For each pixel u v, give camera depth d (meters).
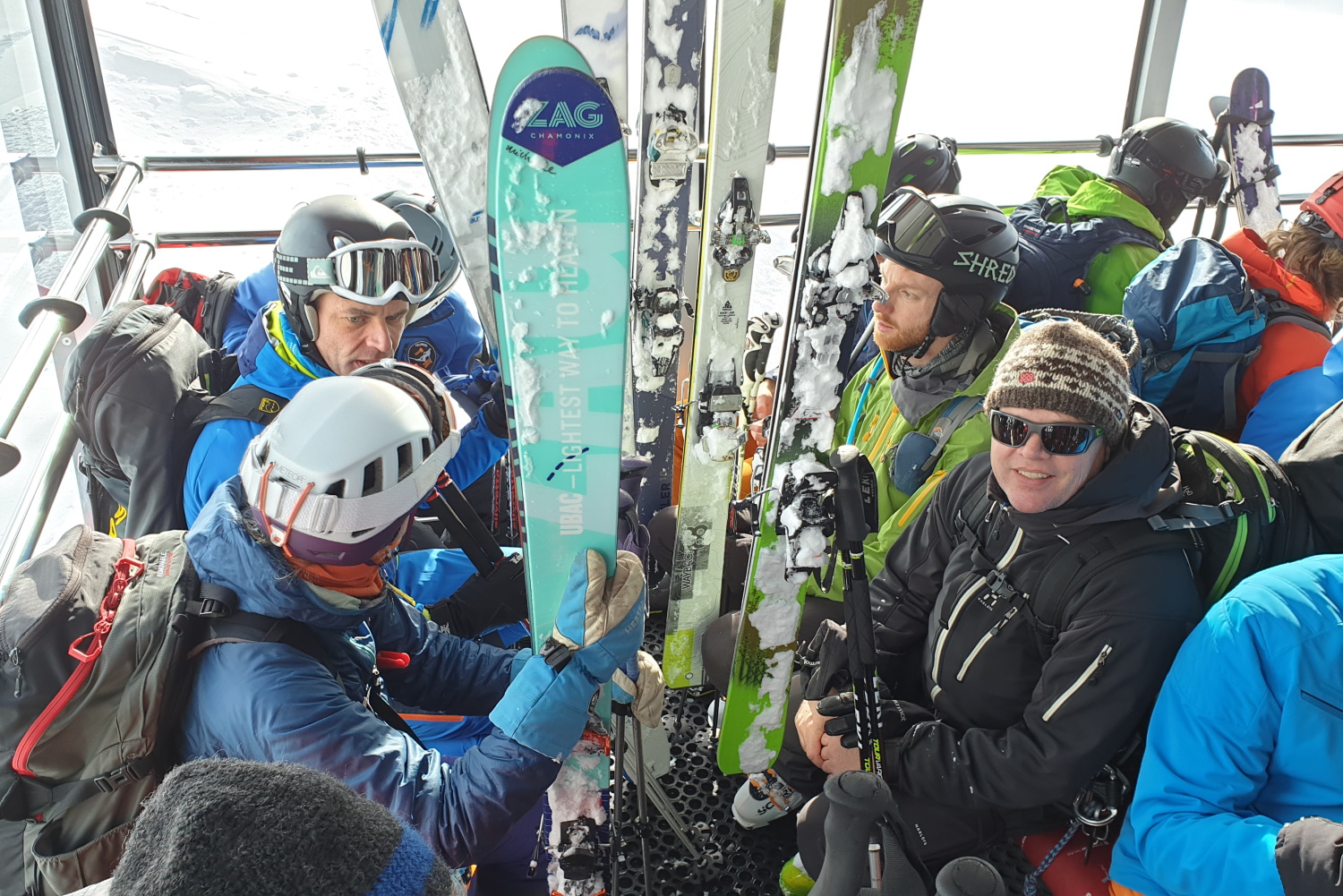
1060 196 2.88
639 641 1.26
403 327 1.77
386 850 0.50
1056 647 1.33
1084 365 1.24
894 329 1.83
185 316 2.59
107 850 1.06
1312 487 1.34
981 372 1.82
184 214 4.61
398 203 2.23
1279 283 2.08
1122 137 2.75
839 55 1.28
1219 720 1.13
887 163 1.35
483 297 2.03
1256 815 1.12
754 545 1.56
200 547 1.08
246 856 0.46
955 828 1.46
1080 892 1.42
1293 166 4.63
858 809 1.06
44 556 1.08
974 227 1.72
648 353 2.09
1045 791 1.31
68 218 3.05
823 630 1.60
